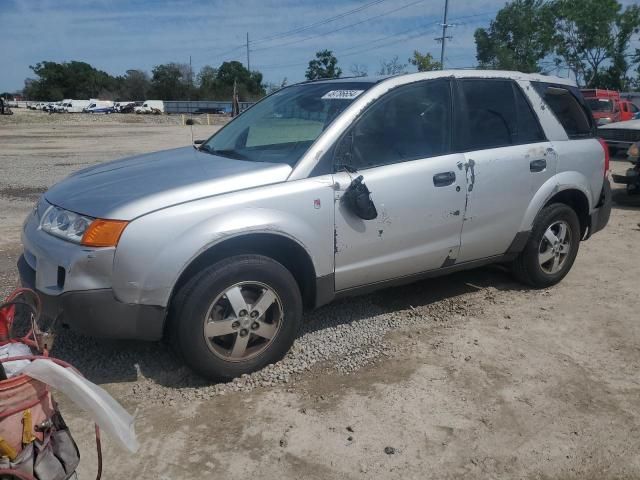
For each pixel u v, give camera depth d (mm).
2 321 2322
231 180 3521
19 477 1967
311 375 3715
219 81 97188
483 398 3504
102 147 20453
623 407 3453
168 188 3420
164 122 47125
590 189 5355
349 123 3896
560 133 5125
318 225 3691
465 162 4379
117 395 3439
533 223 4961
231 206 3398
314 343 4125
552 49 55438
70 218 3373
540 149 4875
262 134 4266
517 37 55875
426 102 4320
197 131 32938
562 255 5301
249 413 3293
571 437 3166
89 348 3943
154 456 2928
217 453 2961
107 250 3164
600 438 3162
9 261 5875
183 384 3572
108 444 3004
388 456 2973
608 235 7402
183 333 3352
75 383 1984
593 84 56656
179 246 3238
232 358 3566
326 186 3709
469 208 4438
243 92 93000
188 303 3322
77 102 77188
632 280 5613
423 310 4781
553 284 5367
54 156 17000
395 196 4000
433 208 4211
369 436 3123
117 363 3775
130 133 30344
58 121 43344
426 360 3939
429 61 43531
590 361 3988
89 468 2830
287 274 3646
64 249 3266
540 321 4609
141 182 3590
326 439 3086
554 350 4133
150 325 3293
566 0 53062
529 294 5184
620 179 9422
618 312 4824
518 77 4934
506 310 4816
